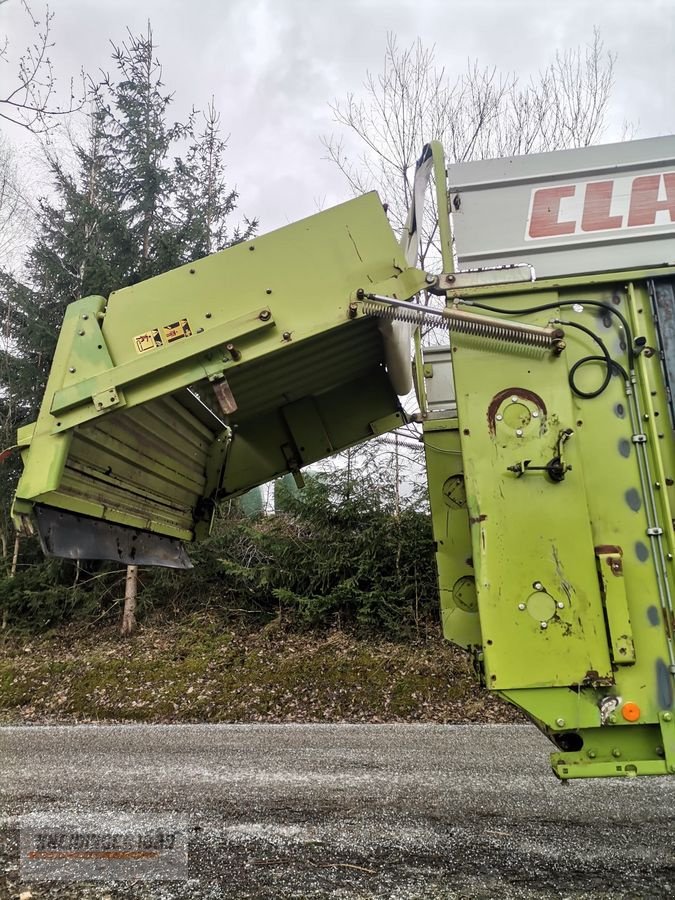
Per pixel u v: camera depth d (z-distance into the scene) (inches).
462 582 126.0
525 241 101.4
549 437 93.2
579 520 90.2
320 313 105.3
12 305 515.2
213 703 305.4
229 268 107.7
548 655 87.2
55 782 165.6
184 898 99.7
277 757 193.5
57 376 106.4
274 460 169.5
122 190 550.3
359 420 168.4
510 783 161.3
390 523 403.9
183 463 153.4
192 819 135.3
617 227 99.9
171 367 105.0
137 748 209.8
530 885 103.0
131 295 108.0
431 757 191.3
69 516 110.5
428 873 107.9
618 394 94.7
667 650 86.6
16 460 477.7
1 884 105.3
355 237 107.0
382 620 381.4
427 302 115.6
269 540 421.1
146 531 138.4
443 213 105.0
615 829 127.3
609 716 85.3
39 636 419.8
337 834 125.9
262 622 406.0
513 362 96.8
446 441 134.7
